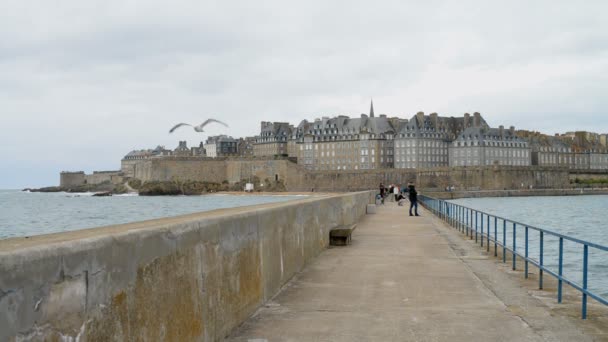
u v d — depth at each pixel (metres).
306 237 13.23
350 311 8.55
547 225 61.91
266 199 137.75
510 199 126.94
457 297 9.64
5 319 3.27
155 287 5.14
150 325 5.02
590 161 186.62
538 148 171.88
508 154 154.38
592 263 21.27
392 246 16.88
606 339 7.18
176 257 5.62
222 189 166.38
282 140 178.00
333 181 150.00
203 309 6.30
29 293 3.48
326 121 167.38
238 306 7.61
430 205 40.97
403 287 10.46
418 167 149.88
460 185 138.12
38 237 4.28
